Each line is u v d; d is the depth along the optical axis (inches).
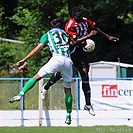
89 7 2792.8
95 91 1707.7
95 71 2187.5
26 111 1718.8
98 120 1710.1
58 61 885.8
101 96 1707.7
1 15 2938.0
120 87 1708.9
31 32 2625.5
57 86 1718.8
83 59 976.9
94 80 1705.2
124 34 3122.5
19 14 2741.1
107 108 1708.9
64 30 959.6
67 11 2615.7
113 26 2994.6
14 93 1723.7
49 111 1718.8
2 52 2615.7
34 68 2429.9
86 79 978.1
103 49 3056.1
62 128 1587.1
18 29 3169.3
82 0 2746.1
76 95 1702.8
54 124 1716.3
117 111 1710.1
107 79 1710.1
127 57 3065.9
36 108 1722.4
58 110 1718.8
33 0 2620.6
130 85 1706.4
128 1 2797.7
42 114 1718.8
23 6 2802.7
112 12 2844.5
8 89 1722.4
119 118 1711.4
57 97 1720.0
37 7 2642.7
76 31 951.0
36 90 1718.8
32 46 2598.4
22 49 2640.3
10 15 3294.8
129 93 1707.7
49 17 2652.6
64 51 894.4
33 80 879.1
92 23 968.9
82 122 1707.7
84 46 969.5
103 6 2780.5
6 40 2817.4
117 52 3048.7
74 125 1706.4
